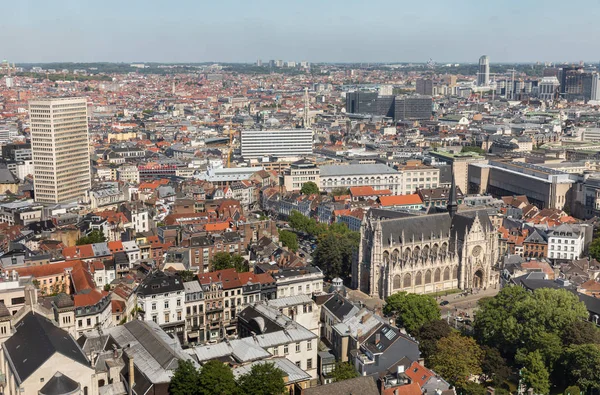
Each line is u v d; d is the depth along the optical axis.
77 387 197.38
